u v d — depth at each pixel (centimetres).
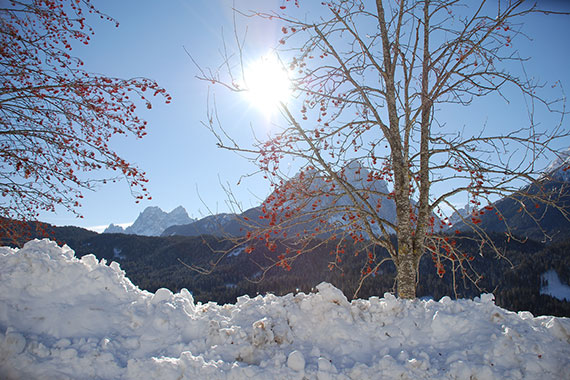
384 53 618
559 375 358
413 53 607
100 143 791
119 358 398
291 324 477
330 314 477
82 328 430
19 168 704
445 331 434
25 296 445
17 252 520
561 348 382
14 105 724
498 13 581
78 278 486
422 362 382
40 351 380
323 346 446
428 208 602
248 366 386
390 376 374
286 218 536
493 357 380
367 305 507
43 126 753
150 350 421
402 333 446
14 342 376
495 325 429
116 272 536
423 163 614
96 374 371
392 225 587
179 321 460
